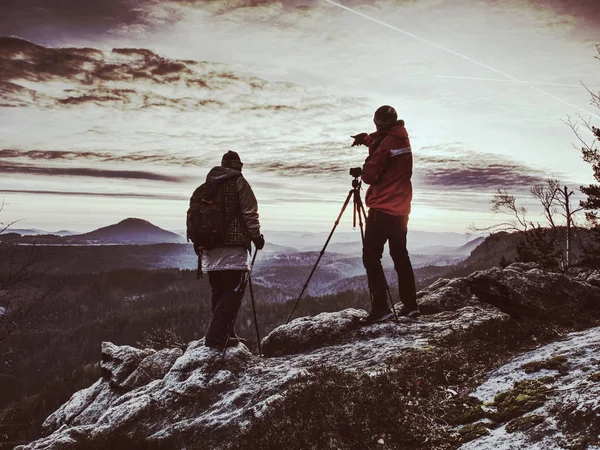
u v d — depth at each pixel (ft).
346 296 622.13
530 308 19.90
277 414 13.42
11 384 320.70
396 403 12.54
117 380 23.03
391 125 19.95
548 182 61.31
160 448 14.26
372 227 19.97
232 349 18.20
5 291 38.65
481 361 15.08
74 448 15.26
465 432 11.00
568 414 9.66
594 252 34.94
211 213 17.80
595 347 13.61
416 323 19.98
